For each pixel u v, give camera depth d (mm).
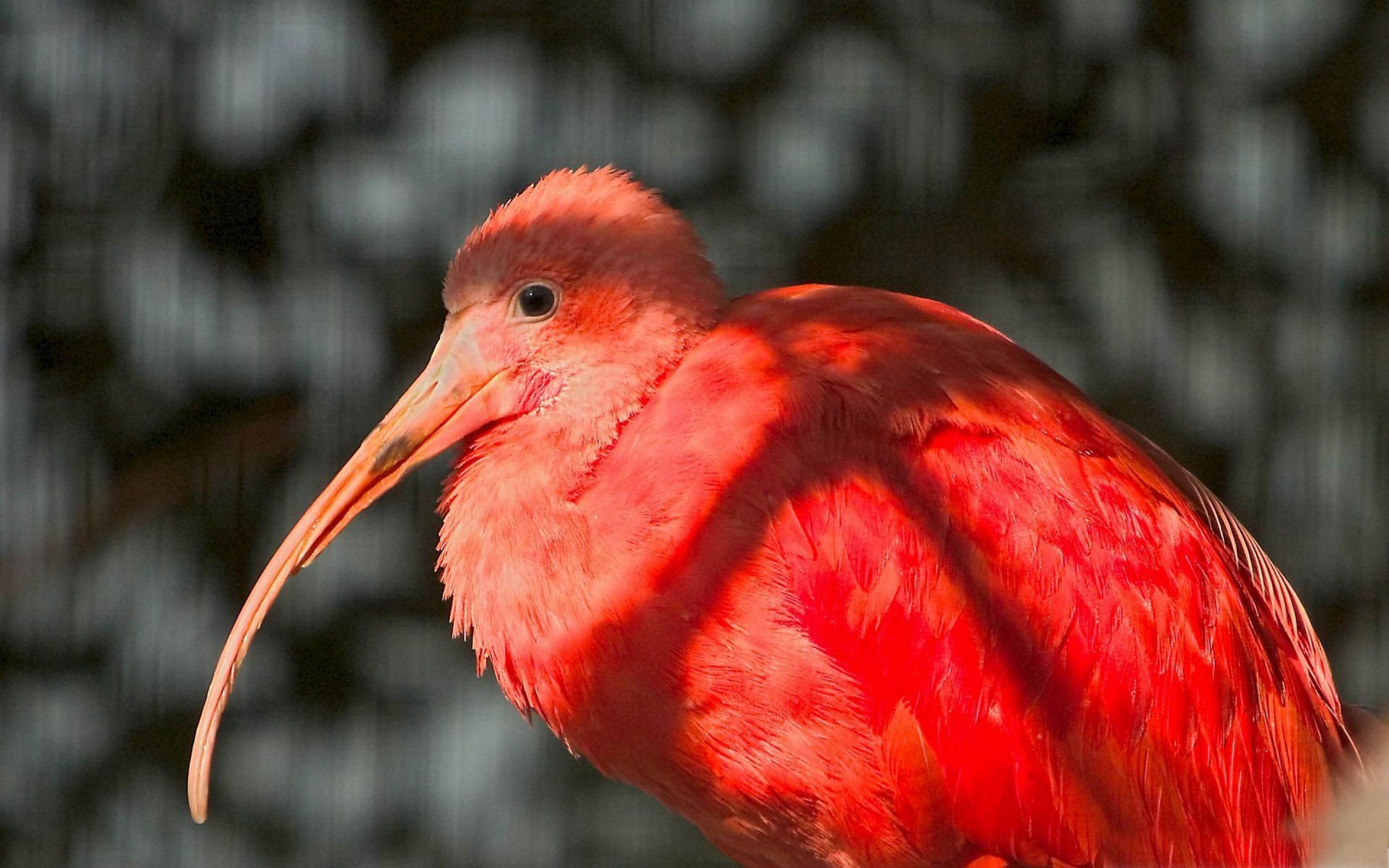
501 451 6809
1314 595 11188
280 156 10625
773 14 11039
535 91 10883
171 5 10656
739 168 10938
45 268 10500
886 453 6363
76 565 10406
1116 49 11297
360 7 10695
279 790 10430
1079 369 11164
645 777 6621
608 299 6754
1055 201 11180
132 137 10594
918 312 6844
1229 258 11406
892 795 6301
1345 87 11484
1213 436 11273
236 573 10398
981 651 6246
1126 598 6383
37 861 10078
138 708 10305
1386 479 11273
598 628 6332
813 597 6227
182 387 10516
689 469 6348
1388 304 11516
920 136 11031
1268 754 6668
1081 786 6344
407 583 10523
